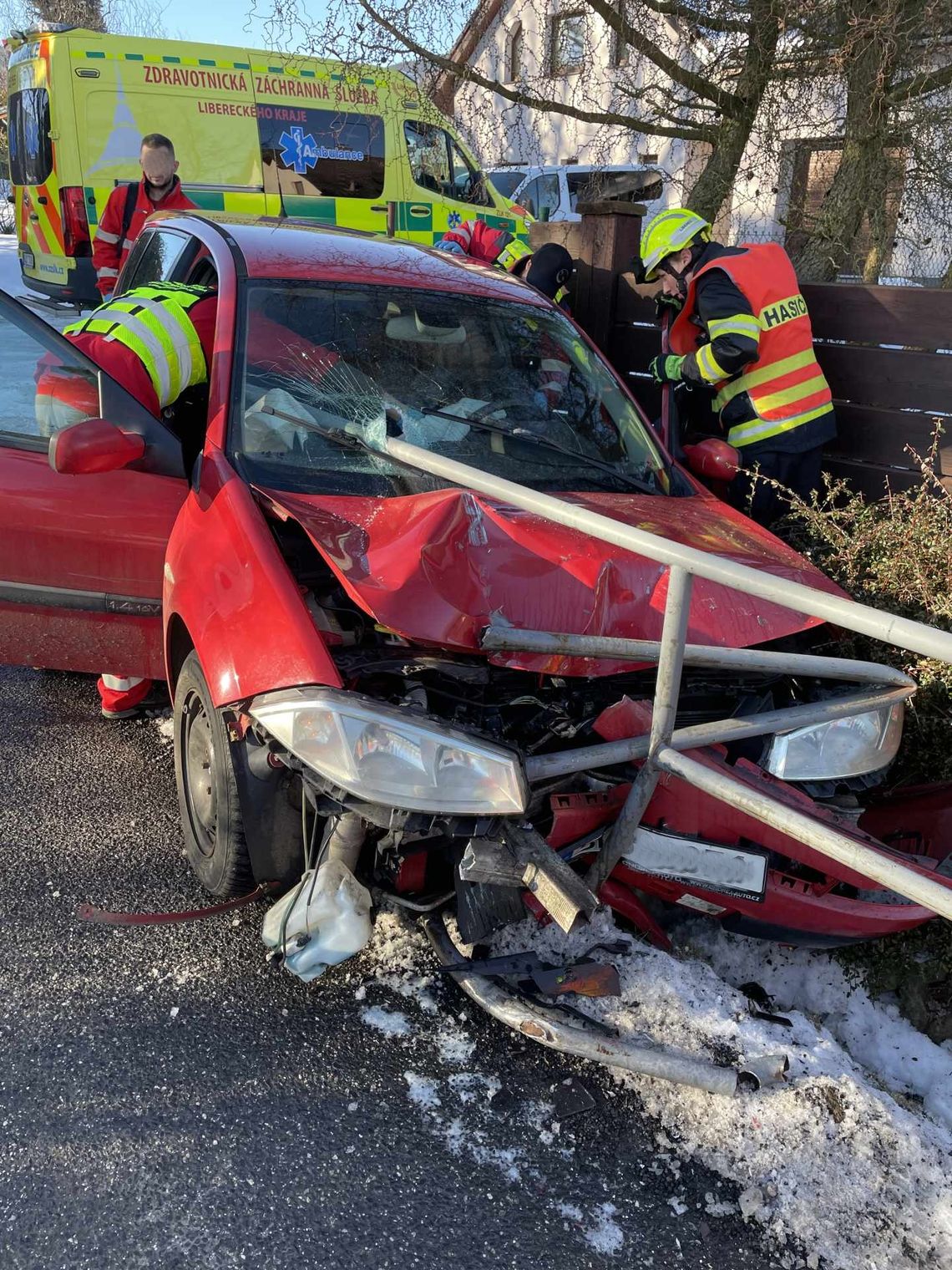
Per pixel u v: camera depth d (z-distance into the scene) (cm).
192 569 267
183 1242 187
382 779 208
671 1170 207
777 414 457
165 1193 196
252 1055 228
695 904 250
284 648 225
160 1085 219
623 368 626
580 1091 222
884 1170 206
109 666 325
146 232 465
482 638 219
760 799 202
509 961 240
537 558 254
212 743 253
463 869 216
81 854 298
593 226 620
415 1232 191
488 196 1180
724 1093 215
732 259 448
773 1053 226
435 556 233
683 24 579
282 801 246
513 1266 187
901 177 609
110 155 1005
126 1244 186
